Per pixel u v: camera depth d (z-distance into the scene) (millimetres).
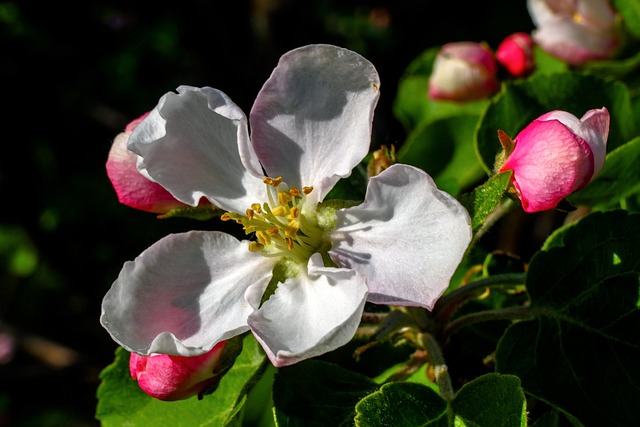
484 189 151
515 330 163
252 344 170
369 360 188
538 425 160
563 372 160
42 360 416
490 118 190
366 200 157
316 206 163
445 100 231
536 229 246
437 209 151
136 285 157
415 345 169
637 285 162
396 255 154
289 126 163
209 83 420
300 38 416
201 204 167
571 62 225
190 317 159
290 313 157
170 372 152
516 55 226
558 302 165
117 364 177
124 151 167
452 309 168
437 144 227
